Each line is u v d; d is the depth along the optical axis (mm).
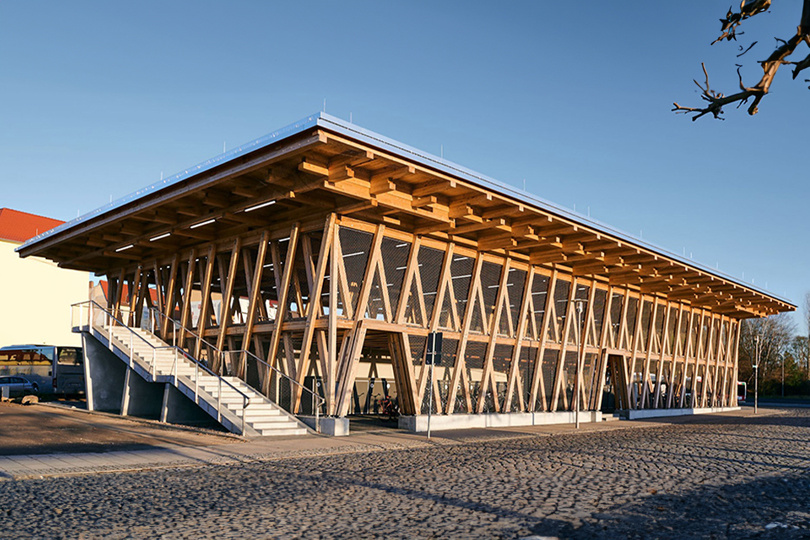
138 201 20375
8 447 14727
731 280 33312
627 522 8305
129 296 28047
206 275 23547
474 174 18188
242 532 7480
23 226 46188
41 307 45094
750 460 15438
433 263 22266
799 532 7887
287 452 14977
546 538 7383
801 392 77750
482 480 11469
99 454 14000
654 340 35844
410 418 21281
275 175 16766
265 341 22125
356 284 20172
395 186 17125
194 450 15008
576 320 28891
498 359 25031
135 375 23344
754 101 3547
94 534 7336
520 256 25312
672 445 18625
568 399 29250
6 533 7336
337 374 19906
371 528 7730
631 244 24766
